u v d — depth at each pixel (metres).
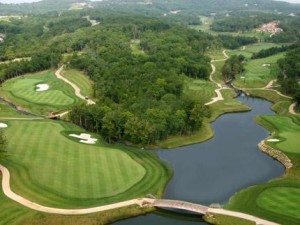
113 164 93.00
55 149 98.62
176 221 73.25
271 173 96.31
